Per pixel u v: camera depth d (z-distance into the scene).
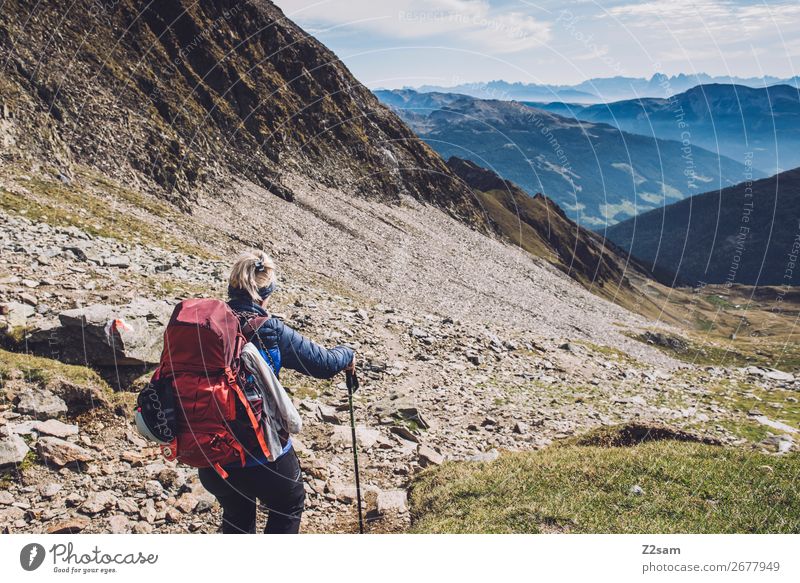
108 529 6.16
